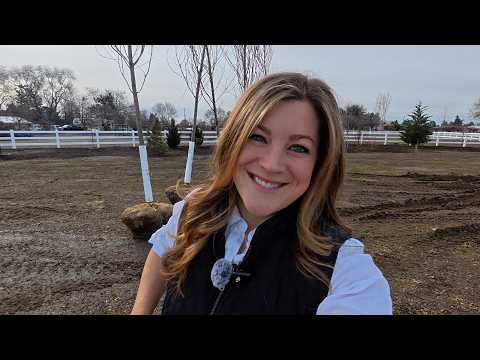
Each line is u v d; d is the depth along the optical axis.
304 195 1.03
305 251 0.97
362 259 0.99
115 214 6.20
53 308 3.05
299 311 0.95
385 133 24.69
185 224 1.19
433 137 24.88
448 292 3.56
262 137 0.99
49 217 6.01
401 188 9.14
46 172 11.18
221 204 1.15
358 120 36.41
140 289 1.35
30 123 47.19
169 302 1.14
